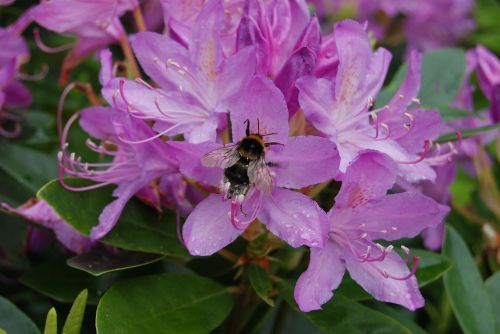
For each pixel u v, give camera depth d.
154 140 0.30
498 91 0.39
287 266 0.35
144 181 0.31
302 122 0.31
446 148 0.37
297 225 0.29
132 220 0.32
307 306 0.29
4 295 0.36
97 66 0.44
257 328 0.36
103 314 0.29
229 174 0.29
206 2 0.31
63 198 0.31
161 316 0.30
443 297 0.39
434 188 0.37
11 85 0.39
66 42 0.44
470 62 0.43
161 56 0.31
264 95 0.29
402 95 0.31
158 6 0.37
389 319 0.30
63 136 0.32
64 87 0.43
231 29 0.32
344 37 0.30
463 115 0.38
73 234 0.33
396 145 0.31
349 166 0.29
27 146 0.39
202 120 0.31
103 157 0.37
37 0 0.43
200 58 0.30
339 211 0.30
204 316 0.31
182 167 0.29
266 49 0.30
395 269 0.30
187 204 0.32
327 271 0.30
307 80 0.29
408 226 0.30
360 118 0.31
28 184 0.37
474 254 0.41
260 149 0.29
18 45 0.38
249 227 0.31
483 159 0.41
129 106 0.30
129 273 0.34
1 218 0.38
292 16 0.31
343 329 0.30
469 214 0.41
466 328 0.33
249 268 0.32
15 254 0.37
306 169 0.29
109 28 0.36
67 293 0.33
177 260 0.34
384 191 0.29
